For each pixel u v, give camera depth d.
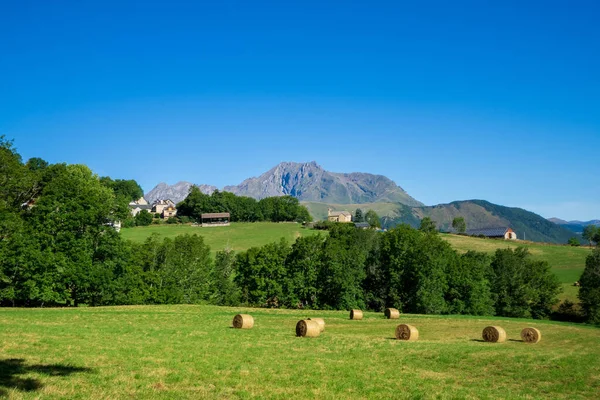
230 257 83.94
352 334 35.91
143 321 37.75
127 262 65.31
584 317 75.50
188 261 77.31
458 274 76.81
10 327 28.78
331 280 79.06
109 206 60.72
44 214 55.38
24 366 17.42
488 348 29.95
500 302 82.00
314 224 162.00
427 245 78.44
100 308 50.28
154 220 166.12
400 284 79.06
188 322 38.78
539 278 82.19
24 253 52.31
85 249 57.25
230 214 173.88
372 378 19.66
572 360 26.28
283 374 19.23
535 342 34.72
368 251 91.19
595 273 75.75
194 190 187.00
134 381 16.33
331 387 17.56
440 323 47.81
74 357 19.78
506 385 20.38
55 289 54.84
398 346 29.44
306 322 32.62
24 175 59.56
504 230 174.25
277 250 83.06
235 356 22.66
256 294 79.25
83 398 13.73
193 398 14.69
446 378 20.94
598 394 19.53
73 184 58.22
